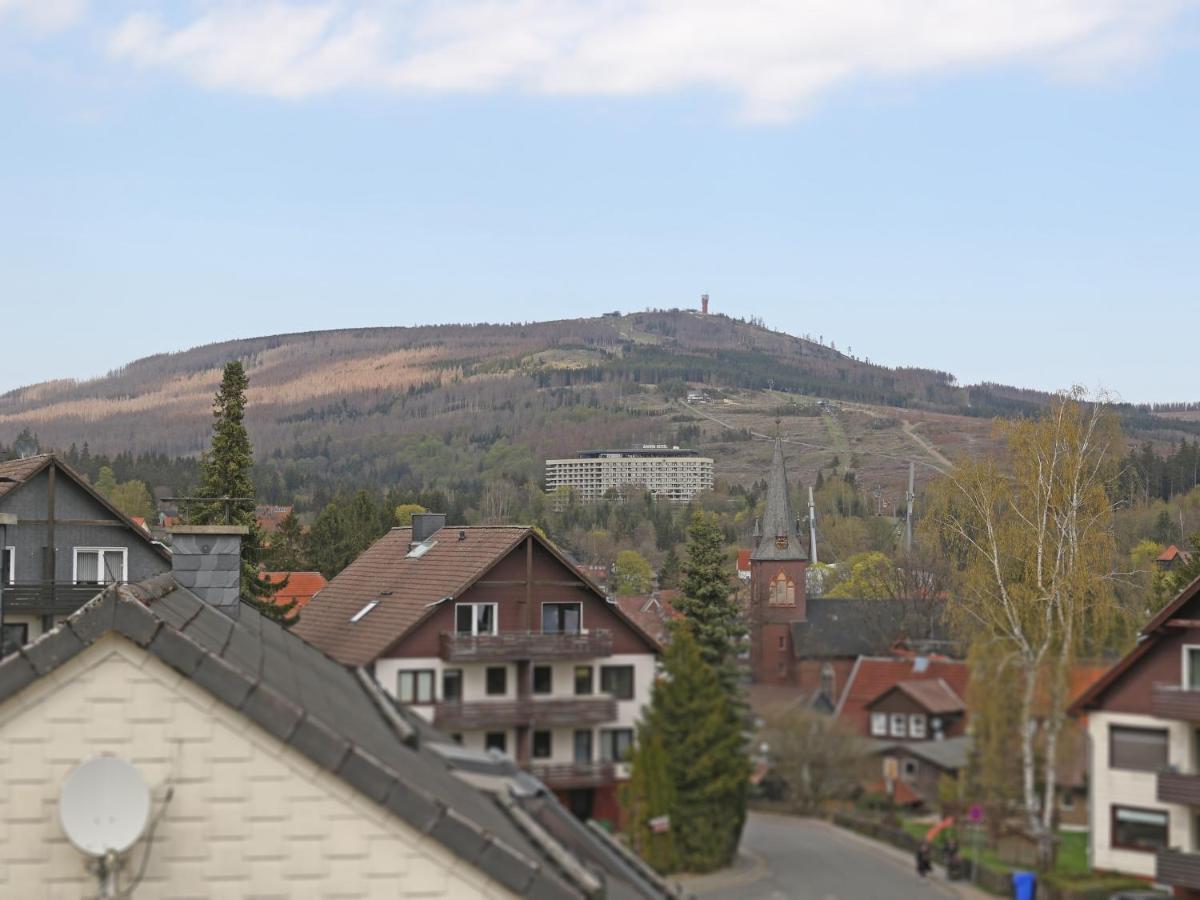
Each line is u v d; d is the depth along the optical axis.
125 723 10.10
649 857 24.66
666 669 29.00
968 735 22.69
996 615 38.94
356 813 10.20
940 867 21.61
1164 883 26.53
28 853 9.98
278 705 10.17
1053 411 52.66
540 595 49.50
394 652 47.41
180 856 10.07
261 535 69.88
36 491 45.75
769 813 24.44
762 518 108.38
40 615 44.12
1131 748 28.88
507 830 11.35
